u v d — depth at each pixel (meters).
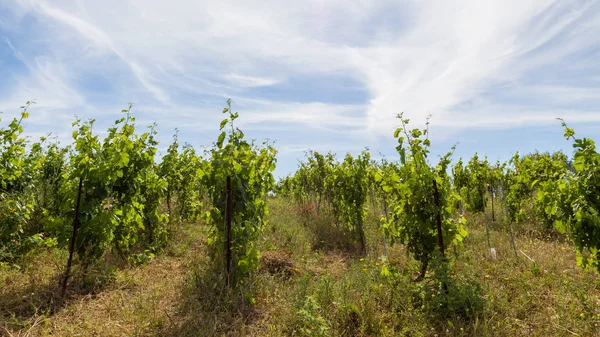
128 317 4.39
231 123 5.43
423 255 5.17
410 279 5.14
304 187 14.59
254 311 4.70
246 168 5.34
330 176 10.75
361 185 8.40
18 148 6.72
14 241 6.39
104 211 5.34
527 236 8.80
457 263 6.11
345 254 8.01
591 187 4.28
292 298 4.76
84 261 5.47
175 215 9.66
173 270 6.36
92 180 5.23
